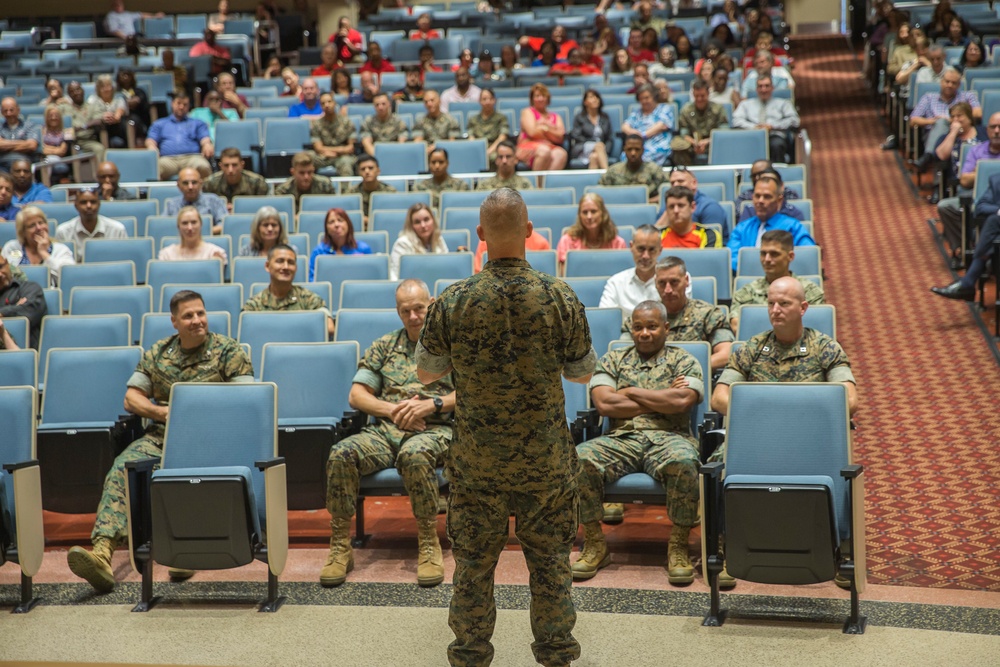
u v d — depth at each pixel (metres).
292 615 3.90
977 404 5.73
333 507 4.23
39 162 10.39
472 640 3.10
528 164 10.12
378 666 3.45
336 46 15.04
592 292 5.98
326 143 10.72
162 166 10.63
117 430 4.66
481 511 3.06
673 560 4.11
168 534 3.92
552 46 13.70
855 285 7.95
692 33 15.36
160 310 6.91
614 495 4.20
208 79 14.15
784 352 4.26
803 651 3.44
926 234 9.01
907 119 11.23
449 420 4.54
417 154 9.95
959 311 7.22
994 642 3.43
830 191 10.70
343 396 5.05
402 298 4.59
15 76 14.90
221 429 4.30
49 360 5.21
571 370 3.11
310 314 5.64
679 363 4.46
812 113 14.45
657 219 7.50
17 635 3.78
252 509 3.99
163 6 19.42
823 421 3.87
